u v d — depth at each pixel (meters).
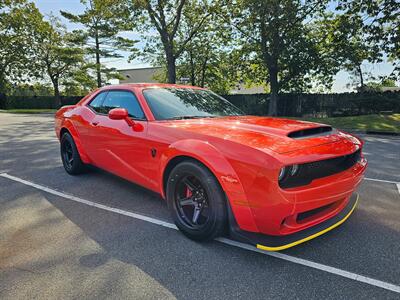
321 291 1.85
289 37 16.50
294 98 19.33
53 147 7.20
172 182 2.58
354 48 15.39
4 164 5.36
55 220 2.93
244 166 2.03
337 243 2.46
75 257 2.24
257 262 2.18
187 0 19.05
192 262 2.18
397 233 2.64
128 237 2.57
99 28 27.55
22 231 2.69
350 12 14.05
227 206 2.23
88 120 3.91
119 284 1.92
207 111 3.34
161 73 31.48
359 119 13.98
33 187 3.98
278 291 1.86
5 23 30.78
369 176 4.61
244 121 2.84
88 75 31.39
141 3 17.77
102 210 3.18
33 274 2.02
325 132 2.62
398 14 12.91
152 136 2.80
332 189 2.16
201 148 2.29
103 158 3.70
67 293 1.83
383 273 2.04
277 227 2.03
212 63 25.09
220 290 1.87
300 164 2.01
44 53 31.92
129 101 3.33
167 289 1.88
